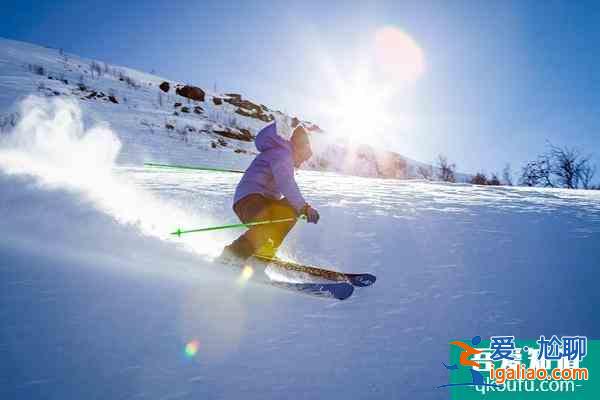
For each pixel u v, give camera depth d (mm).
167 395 1841
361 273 3580
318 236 4566
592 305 3012
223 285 3020
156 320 2418
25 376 1887
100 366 1991
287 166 3678
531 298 3092
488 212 6238
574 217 6023
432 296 3088
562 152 18188
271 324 2516
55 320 2301
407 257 3971
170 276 3055
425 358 2287
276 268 3590
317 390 1952
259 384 1957
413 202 6953
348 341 2396
